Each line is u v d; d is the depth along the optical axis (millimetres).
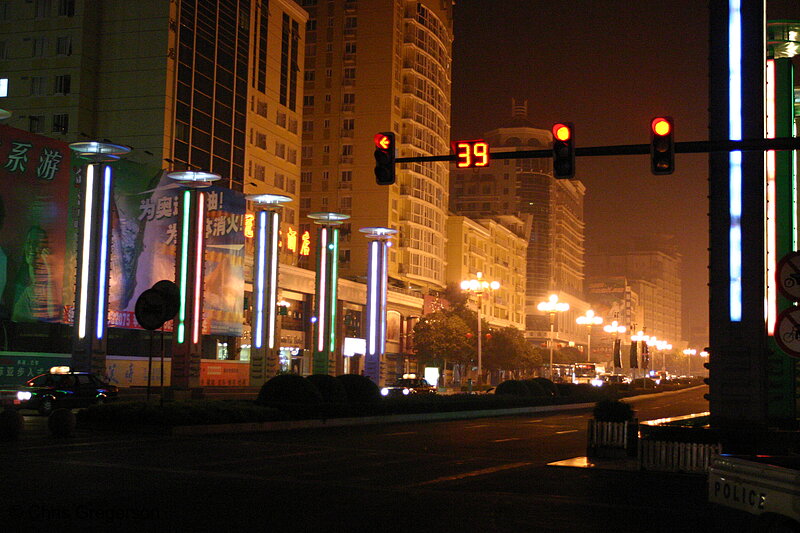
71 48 68188
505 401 49625
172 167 68188
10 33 69500
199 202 46812
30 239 52531
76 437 24359
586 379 114188
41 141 53594
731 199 20266
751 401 19734
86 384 36500
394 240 105438
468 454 23656
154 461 18703
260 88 81562
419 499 14375
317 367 55625
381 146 19734
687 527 12500
